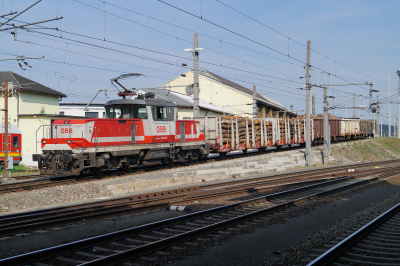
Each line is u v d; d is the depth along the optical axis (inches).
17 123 1122.0
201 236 318.3
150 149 768.3
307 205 474.6
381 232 342.6
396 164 1245.1
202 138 967.6
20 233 325.7
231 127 1063.6
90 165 649.0
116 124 698.8
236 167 834.8
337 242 304.5
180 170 768.9
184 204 479.5
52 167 647.1
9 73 1240.2
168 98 1576.0
